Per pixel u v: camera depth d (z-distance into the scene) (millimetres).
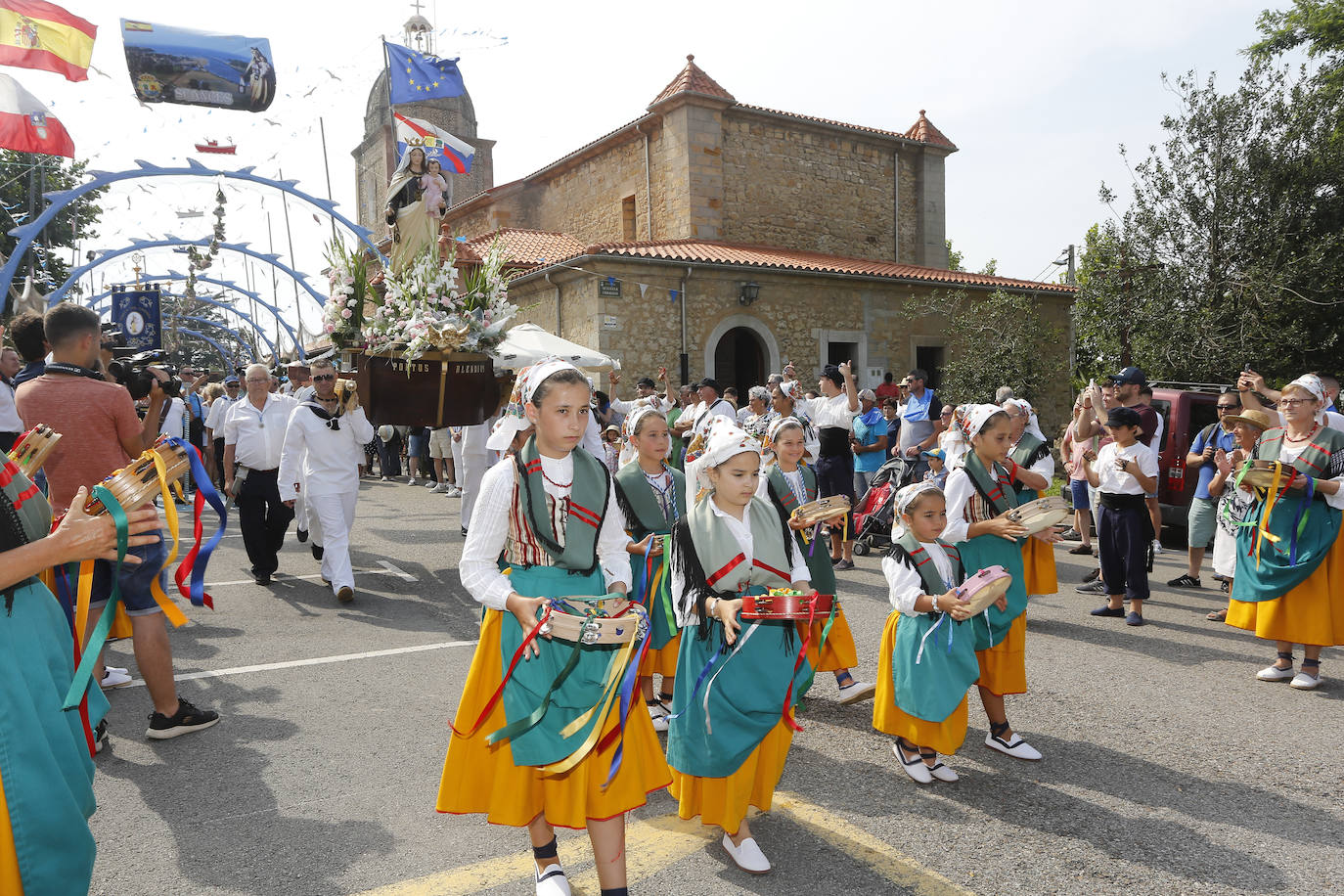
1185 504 10086
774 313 18875
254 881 2990
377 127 27516
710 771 3027
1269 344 17656
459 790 2736
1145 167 18984
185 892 2918
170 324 41031
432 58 15109
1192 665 5590
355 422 7137
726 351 21703
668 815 3621
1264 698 4953
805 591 3326
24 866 2020
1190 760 4094
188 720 4293
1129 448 6559
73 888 2127
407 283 7281
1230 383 18109
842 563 8805
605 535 2840
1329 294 18016
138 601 4125
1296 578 4996
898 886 3002
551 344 12852
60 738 2174
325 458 6953
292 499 6906
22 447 2334
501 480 2682
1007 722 4203
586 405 2660
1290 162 17938
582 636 2492
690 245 19359
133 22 11312
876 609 6945
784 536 3336
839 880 3043
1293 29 22219
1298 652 5926
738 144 21453
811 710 4855
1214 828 3424
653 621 4457
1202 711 4746
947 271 22594
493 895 2939
